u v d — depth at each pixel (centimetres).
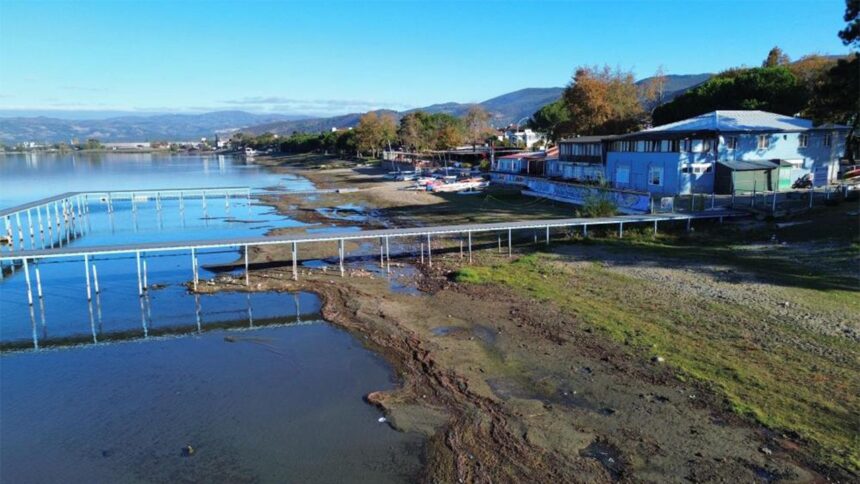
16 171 16162
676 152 5375
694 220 4266
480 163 10850
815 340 2147
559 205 6069
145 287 3378
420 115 15788
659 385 1875
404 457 1578
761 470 1423
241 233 5228
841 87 4628
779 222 4038
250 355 2356
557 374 2009
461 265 3669
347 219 5869
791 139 5491
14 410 1923
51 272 3800
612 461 1492
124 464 1595
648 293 2833
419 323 2605
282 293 3209
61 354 2419
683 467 1450
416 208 6444
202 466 1573
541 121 12706
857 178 5844
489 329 2484
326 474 1516
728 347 2133
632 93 9875
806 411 1662
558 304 2739
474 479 1454
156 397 2002
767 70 6938
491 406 1814
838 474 1388
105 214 6762
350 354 2322
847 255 3212
